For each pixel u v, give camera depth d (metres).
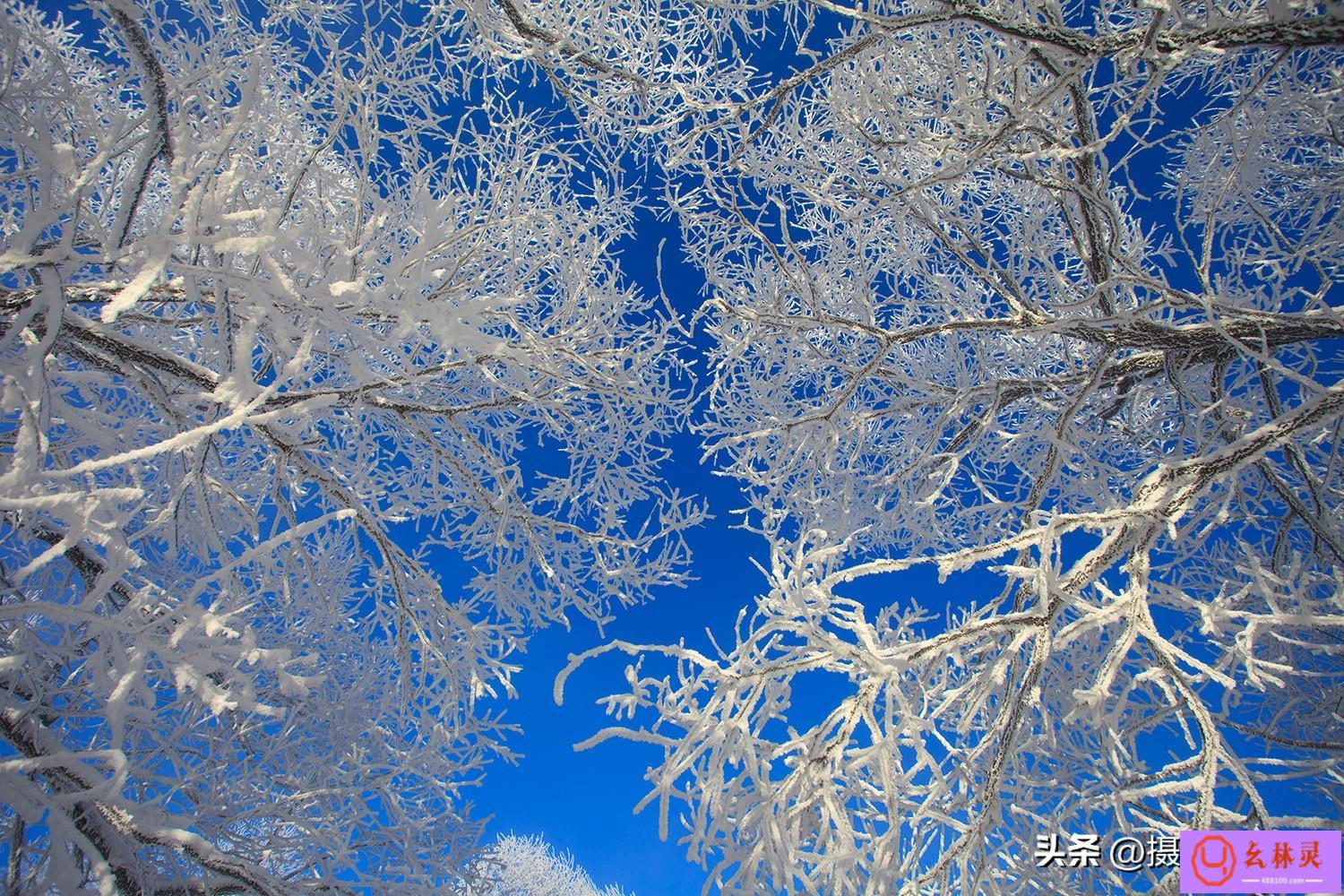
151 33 3.07
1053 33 2.07
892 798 1.91
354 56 3.28
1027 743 2.91
